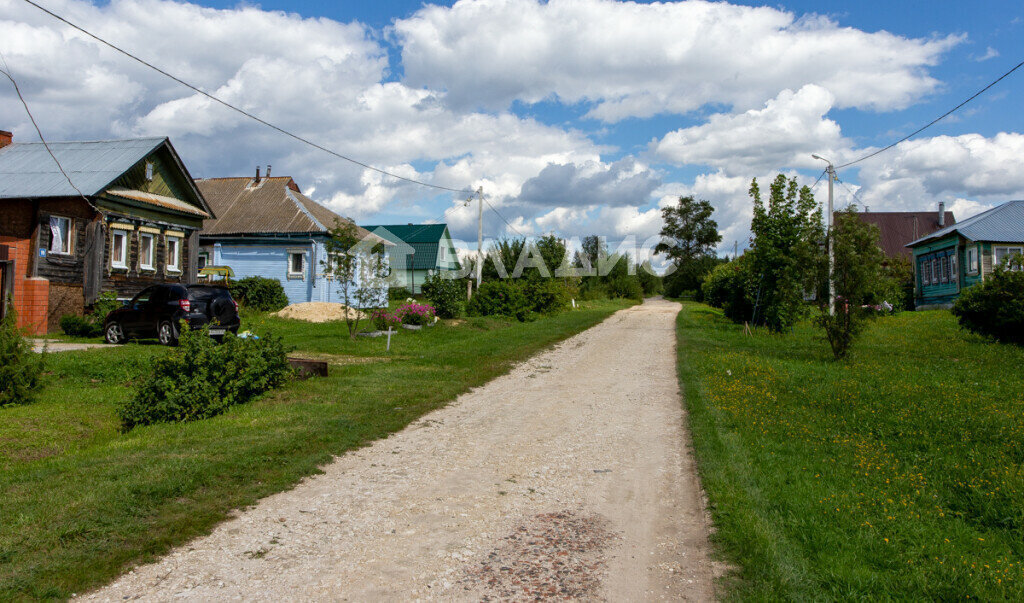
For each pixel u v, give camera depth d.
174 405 8.77
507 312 30.00
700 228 82.00
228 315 16.52
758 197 25.17
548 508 5.82
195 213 24.62
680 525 5.47
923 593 4.21
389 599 4.00
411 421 9.23
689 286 79.56
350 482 6.38
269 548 4.72
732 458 7.22
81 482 5.81
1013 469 6.87
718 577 4.42
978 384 12.16
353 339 18.53
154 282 23.05
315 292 30.39
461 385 12.05
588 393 12.02
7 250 17.77
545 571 4.48
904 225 52.84
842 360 16.06
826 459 7.36
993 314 19.02
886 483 6.54
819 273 16.66
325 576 4.29
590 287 56.41
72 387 11.09
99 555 4.41
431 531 5.16
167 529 4.92
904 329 24.48
